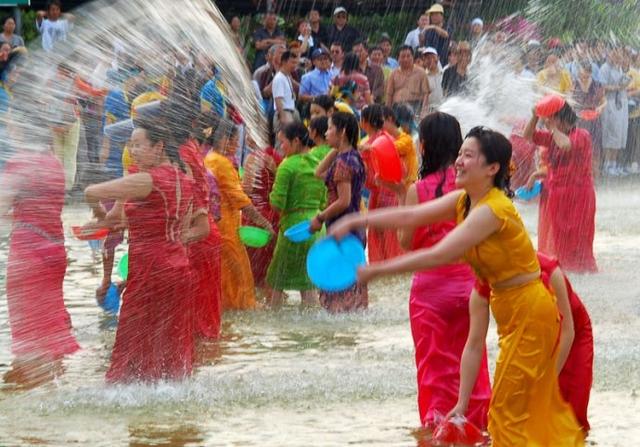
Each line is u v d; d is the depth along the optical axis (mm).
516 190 18750
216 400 10312
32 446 9055
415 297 9516
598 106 25688
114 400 10297
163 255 10641
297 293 16094
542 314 7965
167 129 10562
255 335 13289
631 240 20188
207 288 12891
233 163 14391
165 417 9828
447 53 26719
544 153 17297
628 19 25125
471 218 7785
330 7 29812
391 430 9398
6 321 12578
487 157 7883
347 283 7691
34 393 10602
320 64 22703
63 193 11250
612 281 16359
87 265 17031
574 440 8133
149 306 10664
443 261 7742
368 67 24703
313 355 12195
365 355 12180
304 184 14680
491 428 8141
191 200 10719
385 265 7598
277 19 27141
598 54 25375
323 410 10008
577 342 8281
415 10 30344
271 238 15688
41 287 11359
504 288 8008
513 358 8000
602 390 10508
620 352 11883
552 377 8078
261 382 10898
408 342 12875
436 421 9312
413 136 17062
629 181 27141
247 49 25578
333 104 15477
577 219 16938
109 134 10781
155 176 10523
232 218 14562
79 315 13836
